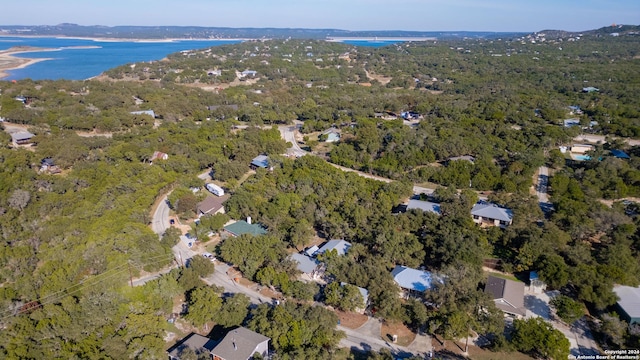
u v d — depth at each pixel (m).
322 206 96.88
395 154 136.00
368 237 84.81
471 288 66.50
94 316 60.03
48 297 65.81
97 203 96.62
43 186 108.12
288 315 61.09
